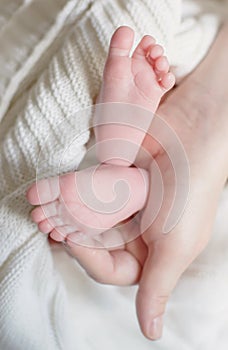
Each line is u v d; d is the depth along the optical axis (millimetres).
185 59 455
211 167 415
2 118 437
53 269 434
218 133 425
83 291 452
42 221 362
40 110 400
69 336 426
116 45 364
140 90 368
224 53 460
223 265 450
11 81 442
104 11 426
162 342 441
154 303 410
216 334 445
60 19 443
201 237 411
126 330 445
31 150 398
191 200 404
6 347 409
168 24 425
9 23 466
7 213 397
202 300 445
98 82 402
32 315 410
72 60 410
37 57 444
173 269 404
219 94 442
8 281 396
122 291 451
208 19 473
